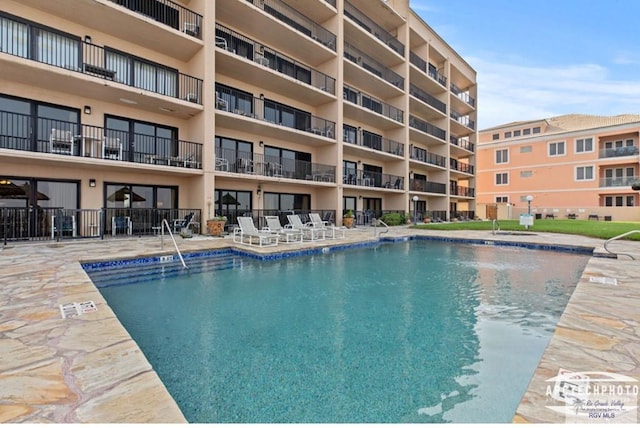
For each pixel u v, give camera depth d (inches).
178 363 117.3
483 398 96.2
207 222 444.5
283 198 644.1
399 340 139.3
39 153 334.6
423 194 925.2
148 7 433.4
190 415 88.0
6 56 312.7
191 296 203.0
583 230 561.3
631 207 1040.8
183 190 491.5
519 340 139.7
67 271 205.5
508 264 322.0
